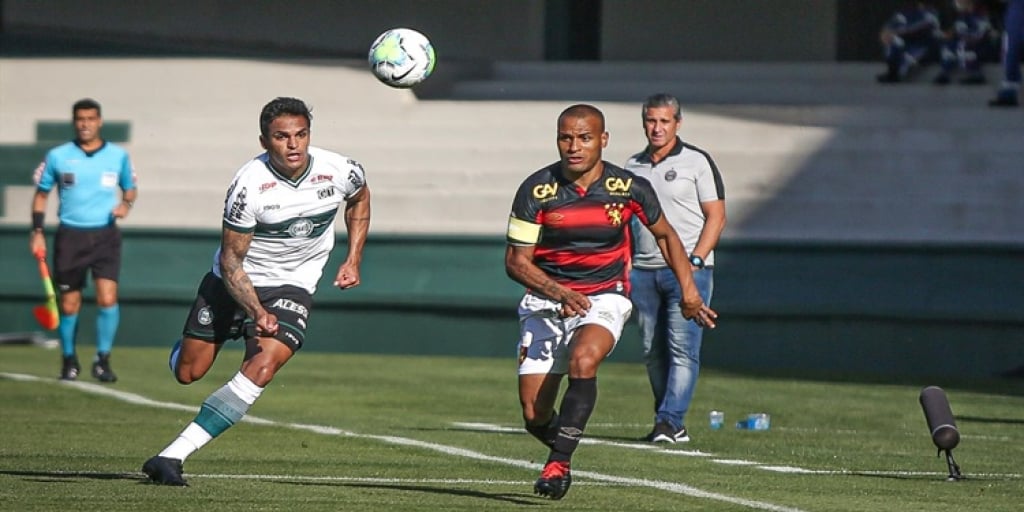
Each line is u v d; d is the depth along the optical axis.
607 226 28.27
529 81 88.88
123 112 83.94
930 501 29.11
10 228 75.25
